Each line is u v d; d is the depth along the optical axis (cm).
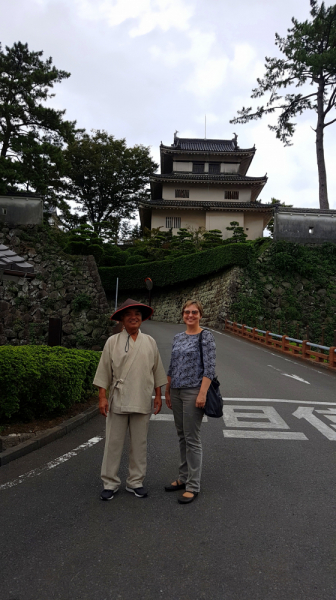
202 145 4922
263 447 539
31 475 434
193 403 389
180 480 406
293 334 2669
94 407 719
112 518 341
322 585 258
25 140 2652
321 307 2820
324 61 2836
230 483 419
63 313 2186
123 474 445
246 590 252
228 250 2909
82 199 5175
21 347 761
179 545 301
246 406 781
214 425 644
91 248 2570
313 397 901
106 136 5175
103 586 254
